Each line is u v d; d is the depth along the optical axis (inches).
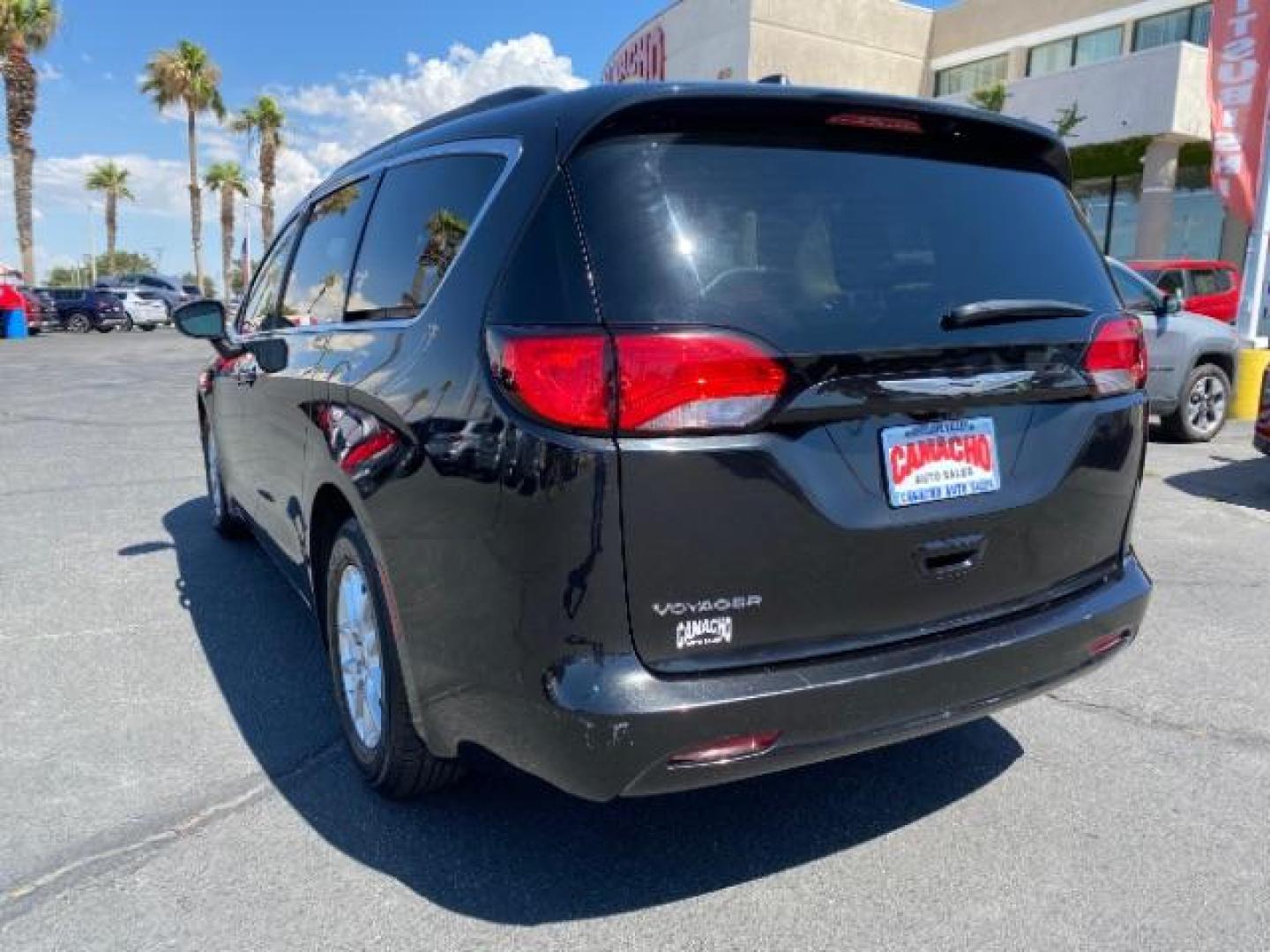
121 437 377.4
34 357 813.9
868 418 88.2
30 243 1467.8
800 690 84.5
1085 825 110.4
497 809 112.8
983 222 101.3
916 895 98.0
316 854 104.0
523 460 81.4
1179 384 359.9
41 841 105.9
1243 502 269.7
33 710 138.2
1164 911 95.3
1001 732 133.1
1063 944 90.7
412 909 95.3
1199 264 542.0
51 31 1437.0
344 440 109.2
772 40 1133.1
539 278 84.7
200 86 1875.0
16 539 226.4
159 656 157.8
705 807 114.1
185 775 120.4
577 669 81.0
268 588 191.5
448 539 89.3
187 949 89.4
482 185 97.0
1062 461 101.7
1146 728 134.1
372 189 130.0
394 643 101.3
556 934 91.9
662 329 80.6
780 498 83.7
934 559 92.4
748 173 90.0
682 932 92.4
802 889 99.0
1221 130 529.0
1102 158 971.9
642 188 85.7
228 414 182.7
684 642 82.7
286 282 158.4
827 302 87.5
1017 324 97.8
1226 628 171.8
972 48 1214.3
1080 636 102.7
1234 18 514.9
